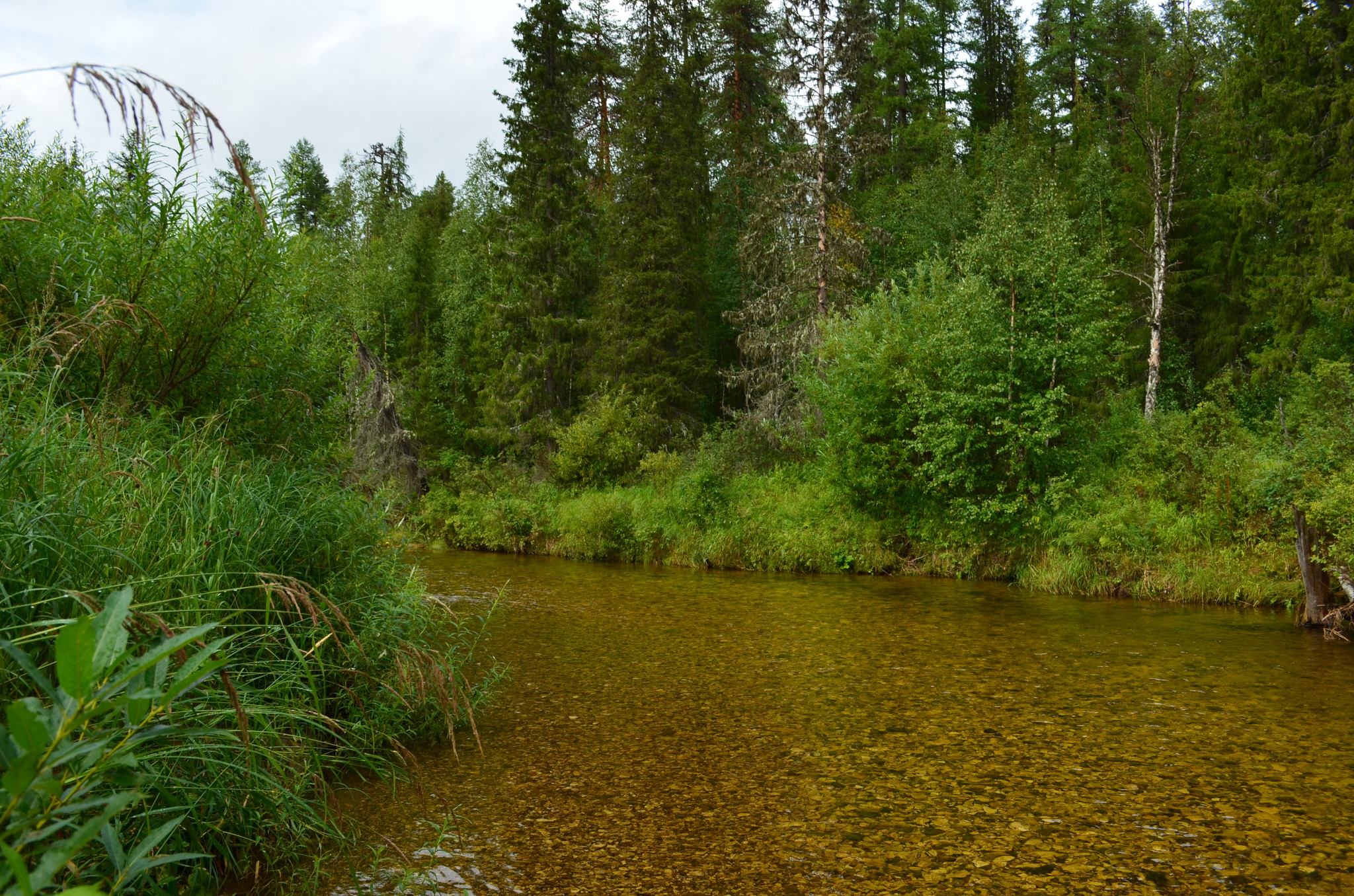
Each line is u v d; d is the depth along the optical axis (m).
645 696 7.71
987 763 5.98
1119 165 35.00
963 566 17.52
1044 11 44.81
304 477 6.43
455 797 5.20
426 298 41.41
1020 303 17.72
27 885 1.09
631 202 33.25
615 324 32.09
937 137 37.56
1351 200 22.45
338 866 4.20
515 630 10.90
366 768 5.62
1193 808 5.18
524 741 6.34
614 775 5.65
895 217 34.91
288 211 7.49
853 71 27.94
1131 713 7.32
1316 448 11.93
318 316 8.89
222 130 1.55
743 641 10.39
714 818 4.95
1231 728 6.89
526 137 33.88
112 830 1.76
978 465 17.47
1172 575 14.42
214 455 5.66
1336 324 22.89
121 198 6.88
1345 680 8.55
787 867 4.33
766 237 31.16
